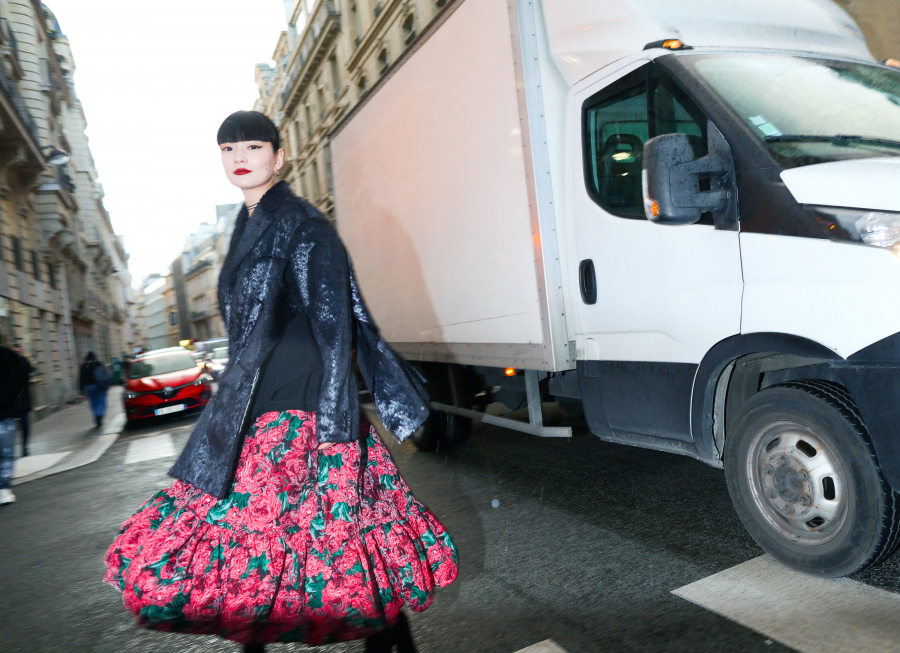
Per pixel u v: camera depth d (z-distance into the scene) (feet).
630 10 12.14
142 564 6.31
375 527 6.84
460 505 14.97
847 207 8.34
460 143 16.20
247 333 6.67
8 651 10.17
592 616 8.87
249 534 6.41
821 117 10.24
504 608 9.39
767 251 9.22
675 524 12.09
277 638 6.42
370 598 6.46
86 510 20.57
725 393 10.66
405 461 20.72
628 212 11.83
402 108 19.47
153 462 29.07
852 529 8.61
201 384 46.01
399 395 7.23
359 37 102.01
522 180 13.71
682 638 8.00
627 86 11.77
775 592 8.92
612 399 12.50
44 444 42.39
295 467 6.57
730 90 10.42
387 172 21.06
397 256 20.81
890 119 10.57
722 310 9.95
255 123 6.92
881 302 7.99
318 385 6.76
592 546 11.47
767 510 9.84
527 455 19.39
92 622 10.96
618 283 12.05
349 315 6.70
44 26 102.78
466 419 20.99
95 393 48.32
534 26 13.57
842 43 13.20
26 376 24.13
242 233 7.27
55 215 84.23
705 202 9.67
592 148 12.67
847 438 8.57
